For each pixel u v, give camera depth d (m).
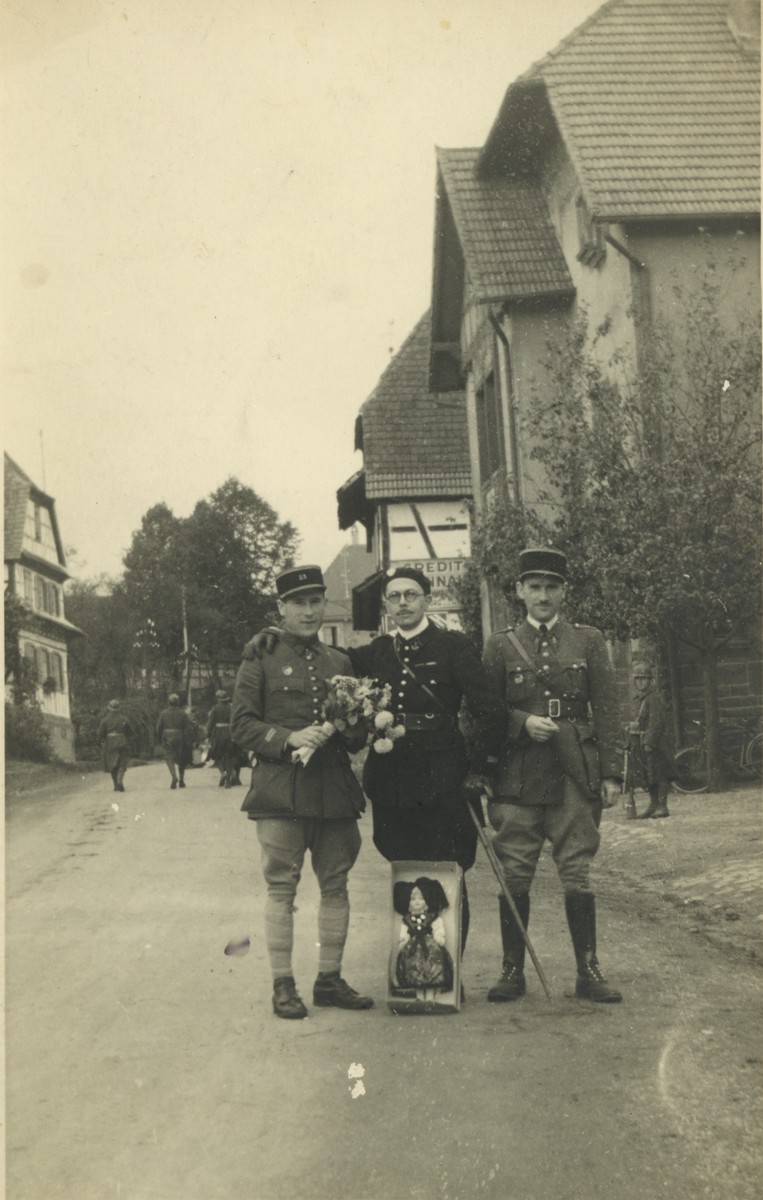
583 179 12.41
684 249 12.56
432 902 4.75
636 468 12.17
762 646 12.60
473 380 19.11
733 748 12.57
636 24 12.97
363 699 4.74
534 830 4.97
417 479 22.23
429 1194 3.13
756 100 12.74
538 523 13.28
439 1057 4.14
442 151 15.31
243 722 4.81
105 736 16.67
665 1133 3.48
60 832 11.00
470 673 4.91
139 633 20.45
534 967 5.40
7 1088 3.99
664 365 12.26
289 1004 4.66
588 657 5.04
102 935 6.26
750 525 11.66
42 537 24.39
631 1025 4.46
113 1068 4.14
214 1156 3.43
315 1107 3.74
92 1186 3.28
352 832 4.90
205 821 11.89
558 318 14.73
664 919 6.35
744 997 4.81
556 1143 3.43
